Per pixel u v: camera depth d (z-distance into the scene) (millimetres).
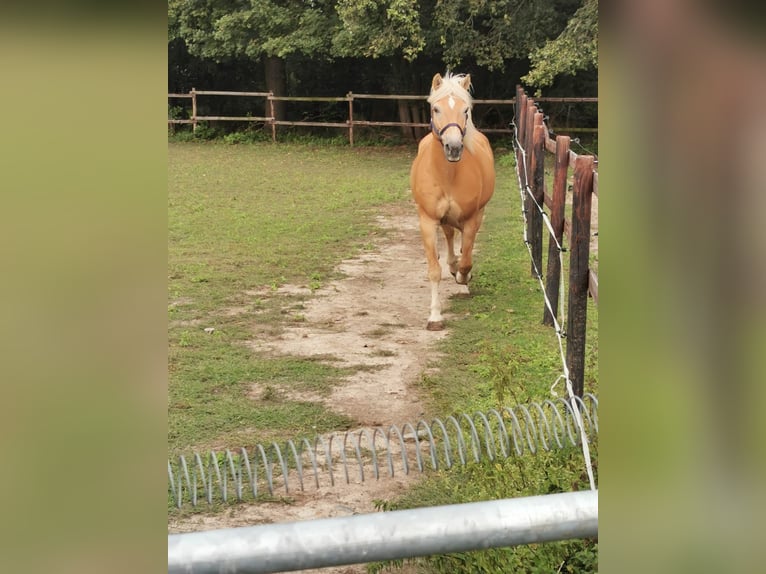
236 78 21859
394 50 18453
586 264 4188
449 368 5301
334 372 5320
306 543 631
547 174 13047
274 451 4102
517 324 6133
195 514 3443
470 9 17000
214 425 4465
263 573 624
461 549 656
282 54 19156
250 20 19531
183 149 19203
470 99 6246
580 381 4277
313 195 13117
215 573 613
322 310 6832
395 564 2580
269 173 15602
